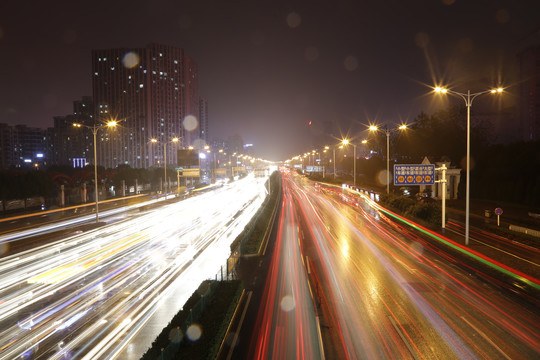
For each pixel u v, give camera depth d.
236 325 14.98
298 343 13.40
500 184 56.41
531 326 14.52
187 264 23.72
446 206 52.16
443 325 14.62
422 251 26.59
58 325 15.16
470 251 26.45
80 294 18.48
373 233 33.56
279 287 19.34
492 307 16.39
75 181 67.94
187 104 196.50
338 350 12.83
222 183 122.38
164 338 12.78
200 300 15.31
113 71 172.38
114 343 13.67
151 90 173.00
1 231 36.44
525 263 23.34
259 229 32.88
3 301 17.77
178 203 62.44
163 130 180.12
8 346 13.59
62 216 47.41
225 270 22.38
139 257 25.47
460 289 18.67
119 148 173.62
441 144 80.44
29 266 23.34
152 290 18.97
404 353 12.55
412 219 40.09
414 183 33.88
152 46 175.12
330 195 71.44
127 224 40.00
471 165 68.19
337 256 25.28
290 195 71.44
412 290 18.58
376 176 99.44
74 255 26.06
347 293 18.23
